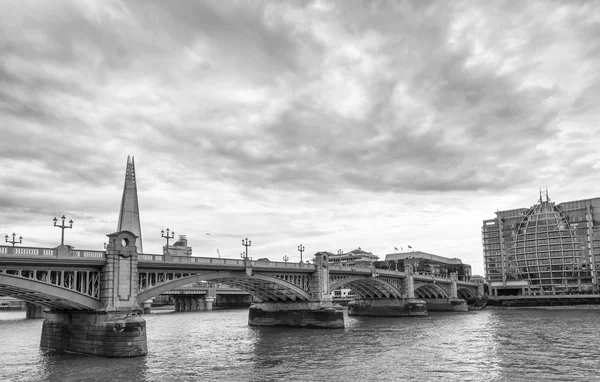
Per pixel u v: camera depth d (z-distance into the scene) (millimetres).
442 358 58719
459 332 88500
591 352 62281
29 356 58594
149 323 116875
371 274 119188
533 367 52344
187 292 190500
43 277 55969
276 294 99438
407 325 104375
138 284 65250
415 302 136500
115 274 59594
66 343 62750
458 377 47750
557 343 71438
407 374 49281
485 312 159500
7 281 51500
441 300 170375
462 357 59344
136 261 62188
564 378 46781
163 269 68188
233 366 53688
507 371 50344
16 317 143625
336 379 47094
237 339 78875
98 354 58000
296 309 99250
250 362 56219
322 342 74250
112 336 57375
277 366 53781
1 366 52375
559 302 187500
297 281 96688
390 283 132500
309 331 91125
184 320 127125
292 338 79688
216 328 100000
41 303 61125
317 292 98375
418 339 77750
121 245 60812
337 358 58969
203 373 49812
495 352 63125
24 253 52844
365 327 99438
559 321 112500
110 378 47062
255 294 100625
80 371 49938
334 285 104688
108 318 58219
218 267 76250
